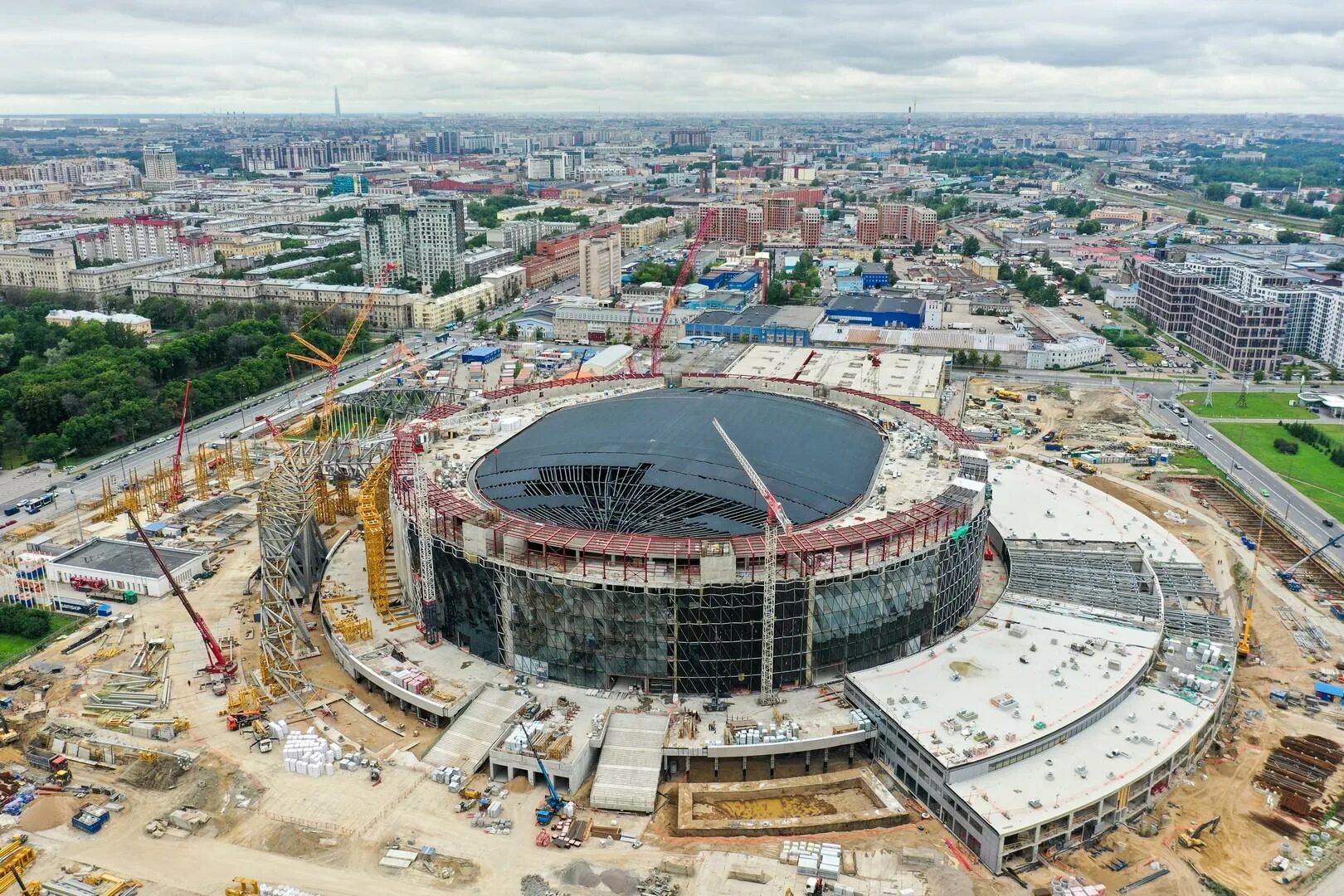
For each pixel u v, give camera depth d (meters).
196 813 177.75
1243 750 199.62
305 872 163.88
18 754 197.88
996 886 161.25
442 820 176.38
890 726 189.38
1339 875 164.25
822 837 172.75
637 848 169.38
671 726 195.12
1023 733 184.50
